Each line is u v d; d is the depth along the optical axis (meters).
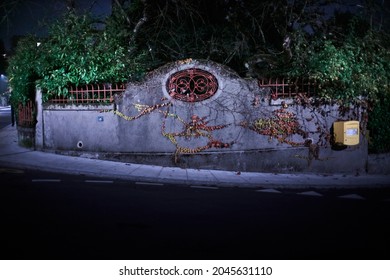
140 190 9.30
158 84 12.57
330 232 6.51
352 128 12.48
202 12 16.05
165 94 12.59
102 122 12.88
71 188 9.02
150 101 12.62
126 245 5.53
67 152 13.25
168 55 16.11
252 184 10.70
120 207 7.60
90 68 12.29
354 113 12.93
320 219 7.35
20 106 14.89
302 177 12.14
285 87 12.91
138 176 10.66
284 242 5.92
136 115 12.68
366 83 12.45
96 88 13.05
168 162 12.67
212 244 5.71
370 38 13.15
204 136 12.61
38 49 13.18
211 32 16.33
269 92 12.64
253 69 14.80
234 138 12.64
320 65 12.28
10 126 22.08
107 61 12.34
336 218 7.46
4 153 13.01
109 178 10.58
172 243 5.69
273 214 7.60
